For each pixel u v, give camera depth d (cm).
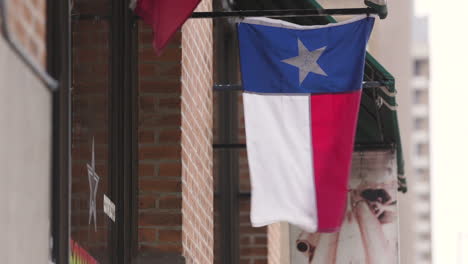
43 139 706
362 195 1623
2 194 594
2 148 593
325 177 1141
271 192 1139
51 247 725
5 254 600
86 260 895
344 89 1152
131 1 1109
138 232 1197
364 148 1628
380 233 1616
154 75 1223
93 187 938
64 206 740
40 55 708
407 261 5762
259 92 1156
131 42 1162
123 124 1121
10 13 616
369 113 1638
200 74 1397
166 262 1186
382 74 1516
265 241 1862
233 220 1783
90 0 949
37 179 683
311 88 1155
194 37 1338
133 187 1181
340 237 1630
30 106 665
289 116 1152
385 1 1141
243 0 1623
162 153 1211
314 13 1155
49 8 743
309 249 1639
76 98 866
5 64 603
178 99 1219
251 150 1146
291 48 1162
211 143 1507
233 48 1798
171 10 1054
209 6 1496
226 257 1742
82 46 902
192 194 1292
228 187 1756
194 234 1298
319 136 1147
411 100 5581
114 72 1081
